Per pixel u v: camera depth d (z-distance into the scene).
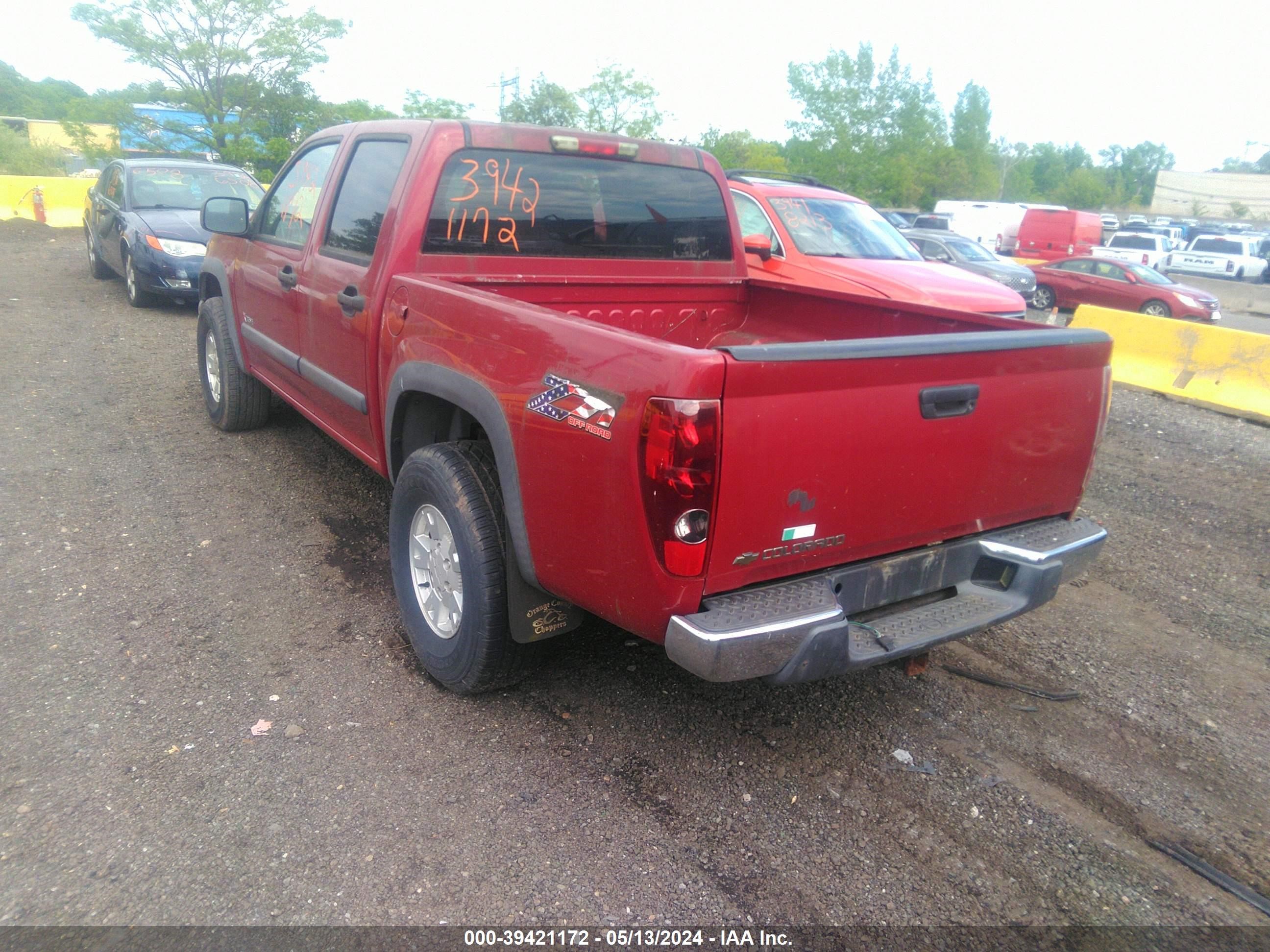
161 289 10.00
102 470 5.34
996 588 3.13
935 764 3.17
